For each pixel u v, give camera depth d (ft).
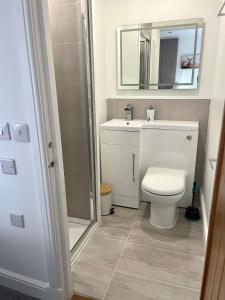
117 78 8.36
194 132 7.25
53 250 4.36
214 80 6.99
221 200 2.95
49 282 4.68
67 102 6.52
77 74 6.25
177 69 7.67
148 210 8.02
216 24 6.96
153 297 4.84
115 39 8.01
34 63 3.35
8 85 3.64
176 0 7.13
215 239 3.22
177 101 7.96
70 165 7.04
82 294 4.95
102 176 8.18
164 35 7.50
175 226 7.11
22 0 3.09
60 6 5.88
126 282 5.21
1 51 3.49
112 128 7.54
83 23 5.84
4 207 4.52
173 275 5.35
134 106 8.47
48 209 4.10
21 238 4.63
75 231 6.99
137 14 7.60
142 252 6.08
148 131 7.68
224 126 2.96
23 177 4.14
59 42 6.13
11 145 4.00
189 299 4.78
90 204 7.14
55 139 3.87
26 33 3.24
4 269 5.12
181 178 6.93
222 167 3.00
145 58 7.87
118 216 7.71
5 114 3.84
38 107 3.55
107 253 6.07
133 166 7.70
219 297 2.74
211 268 3.40
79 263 5.75
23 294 5.01
